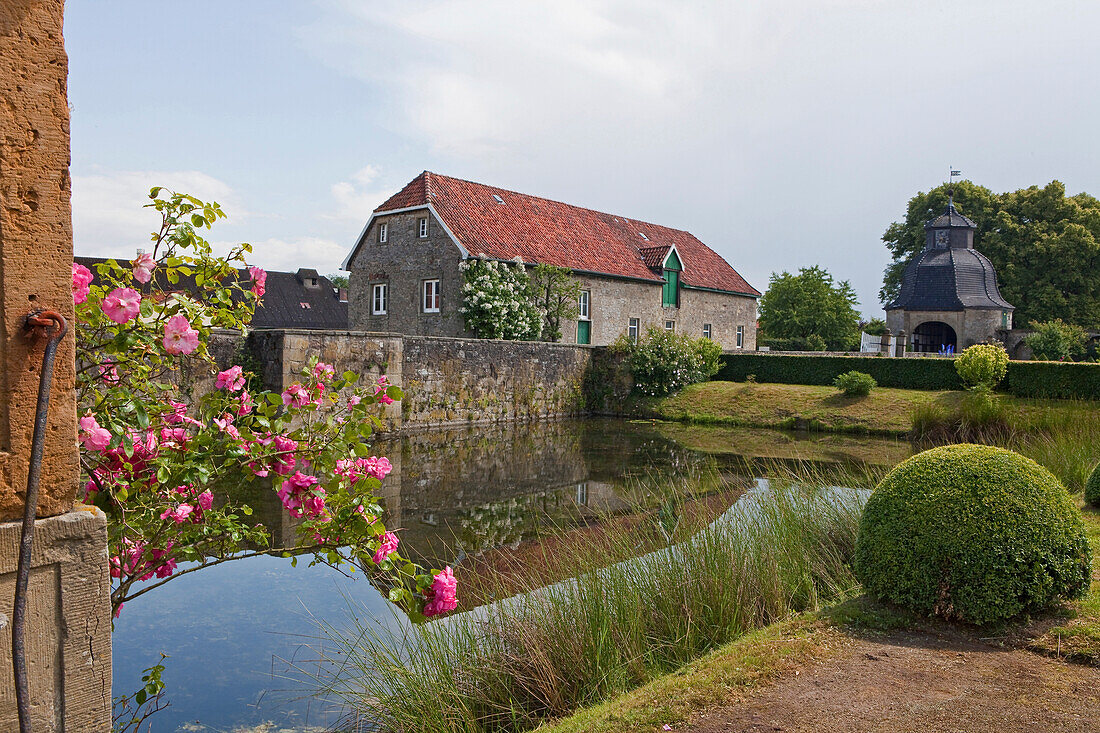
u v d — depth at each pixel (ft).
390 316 78.07
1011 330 125.70
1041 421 43.27
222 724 12.35
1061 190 134.21
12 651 6.48
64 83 7.34
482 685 12.83
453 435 53.36
